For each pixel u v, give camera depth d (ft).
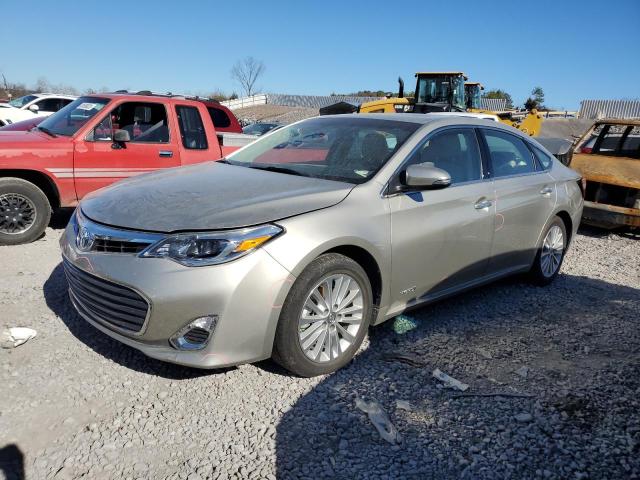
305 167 13.48
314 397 10.47
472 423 9.95
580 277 19.66
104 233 10.49
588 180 27.45
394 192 12.28
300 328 10.61
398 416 10.02
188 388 10.54
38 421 9.27
